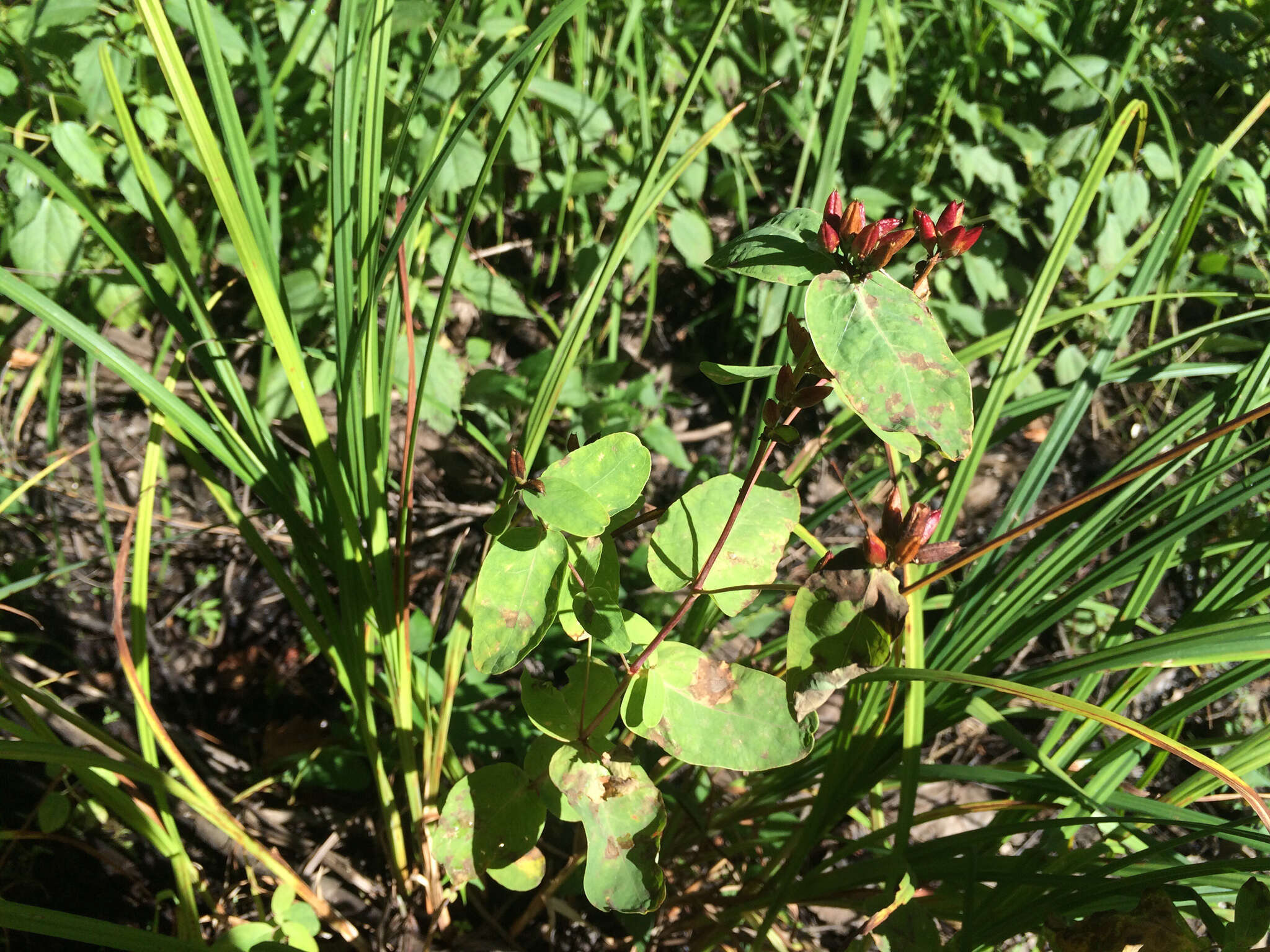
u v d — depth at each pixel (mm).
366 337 270
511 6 474
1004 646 309
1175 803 295
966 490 317
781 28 547
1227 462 283
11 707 384
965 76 581
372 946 344
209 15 242
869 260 185
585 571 237
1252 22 568
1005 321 542
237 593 463
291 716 440
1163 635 264
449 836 258
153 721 293
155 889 369
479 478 492
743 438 552
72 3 374
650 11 536
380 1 257
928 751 466
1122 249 524
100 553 452
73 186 395
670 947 364
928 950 249
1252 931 219
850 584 208
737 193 520
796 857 308
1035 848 282
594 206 541
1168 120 583
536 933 363
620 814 246
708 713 237
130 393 469
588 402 453
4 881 353
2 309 427
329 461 268
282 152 443
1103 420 573
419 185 251
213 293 466
